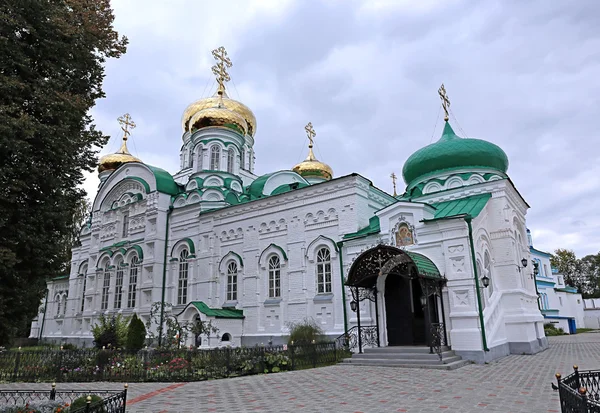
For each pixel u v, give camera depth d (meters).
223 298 25.52
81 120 11.91
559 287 51.31
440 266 17.23
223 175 30.55
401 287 18.84
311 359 16.58
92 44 12.13
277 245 23.88
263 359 15.43
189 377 13.96
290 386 11.90
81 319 33.94
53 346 27.77
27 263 10.80
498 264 19.45
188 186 30.45
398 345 18.33
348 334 19.27
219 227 26.95
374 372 14.07
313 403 9.47
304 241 22.89
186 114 37.78
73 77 12.02
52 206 11.05
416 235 18.27
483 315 16.28
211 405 9.63
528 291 21.66
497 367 14.53
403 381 12.09
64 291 40.72
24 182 10.09
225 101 36.88
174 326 20.89
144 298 28.95
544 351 20.06
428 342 15.34
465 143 24.78
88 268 34.56
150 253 29.38
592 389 7.79
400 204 18.97
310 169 37.59
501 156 24.70
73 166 11.76
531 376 12.45
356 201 21.64
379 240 19.56
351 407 8.94
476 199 19.64
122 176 33.78
